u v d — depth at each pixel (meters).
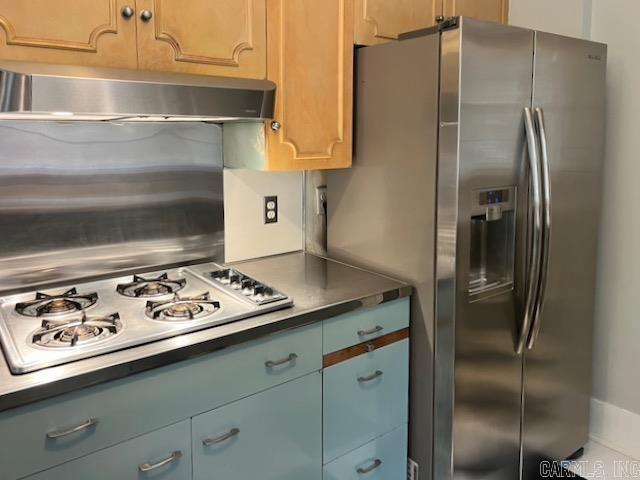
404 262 2.00
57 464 1.27
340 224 2.23
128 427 1.37
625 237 2.43
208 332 1.51
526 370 2.14
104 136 1.81
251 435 1.62
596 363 2.58
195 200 2.06
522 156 1.95
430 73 1.80
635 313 2.43
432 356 1.95
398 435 2.04
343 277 2.05
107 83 1.40
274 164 1.87
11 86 1.27
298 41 1.85
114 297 1.75
